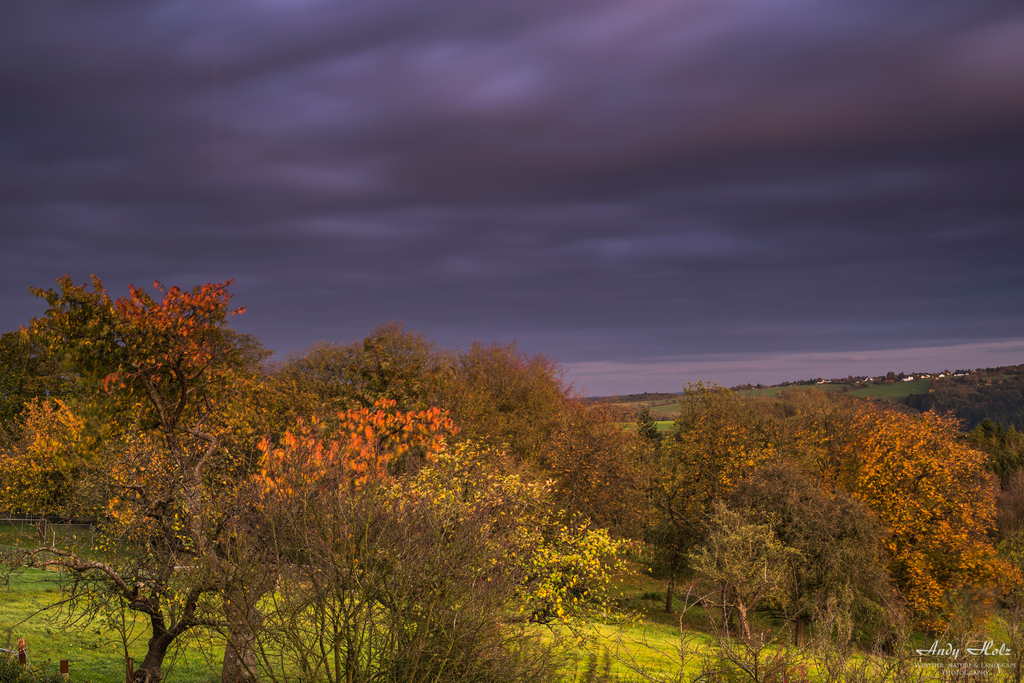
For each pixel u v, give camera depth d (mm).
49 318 16844
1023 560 37875
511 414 47594
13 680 13625
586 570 18375
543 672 11969
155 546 12172
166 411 15953
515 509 15555
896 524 34344
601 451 35531
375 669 10945
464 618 11164
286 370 50156
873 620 22375
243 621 10586
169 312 17234
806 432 43844
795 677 9859
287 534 11109
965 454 38656
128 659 12406
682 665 11422
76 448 14805
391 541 11258
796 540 27359
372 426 17109
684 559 36750
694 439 39781
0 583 12180
